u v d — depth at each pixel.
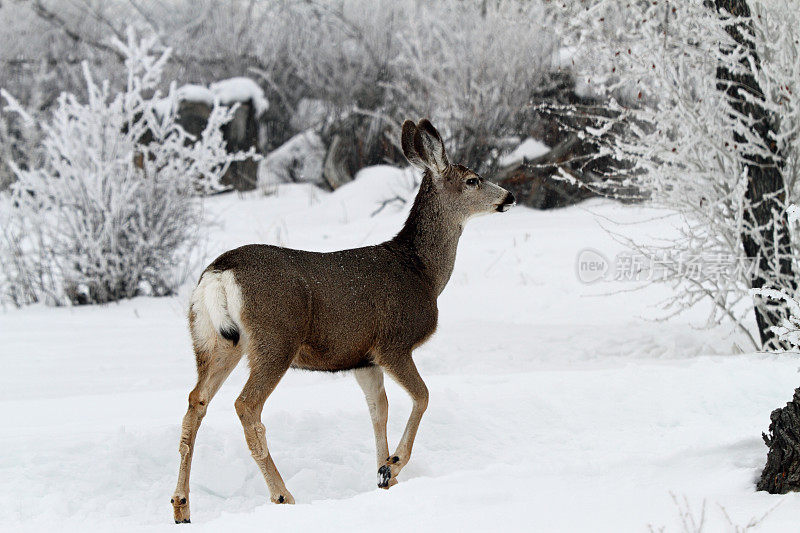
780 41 17.52
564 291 25.41
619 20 20.72
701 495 8.59
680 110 18.33
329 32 45.72
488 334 21.34
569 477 9.58
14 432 13.19
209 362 11.17
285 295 11.23
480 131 34.91
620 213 29.28
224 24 48.19
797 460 8.65
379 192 37.50
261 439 10.96
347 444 13.26
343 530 8.07
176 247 28.12
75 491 11.06
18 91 45.66
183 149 28.05
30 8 48.19
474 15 37.56
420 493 8.98
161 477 11.77
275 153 43.66
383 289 12.25
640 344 20.22
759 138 18.16
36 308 26.22
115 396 15.89
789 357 16.83
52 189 26.61
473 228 32.53
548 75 34.50
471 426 13.87
